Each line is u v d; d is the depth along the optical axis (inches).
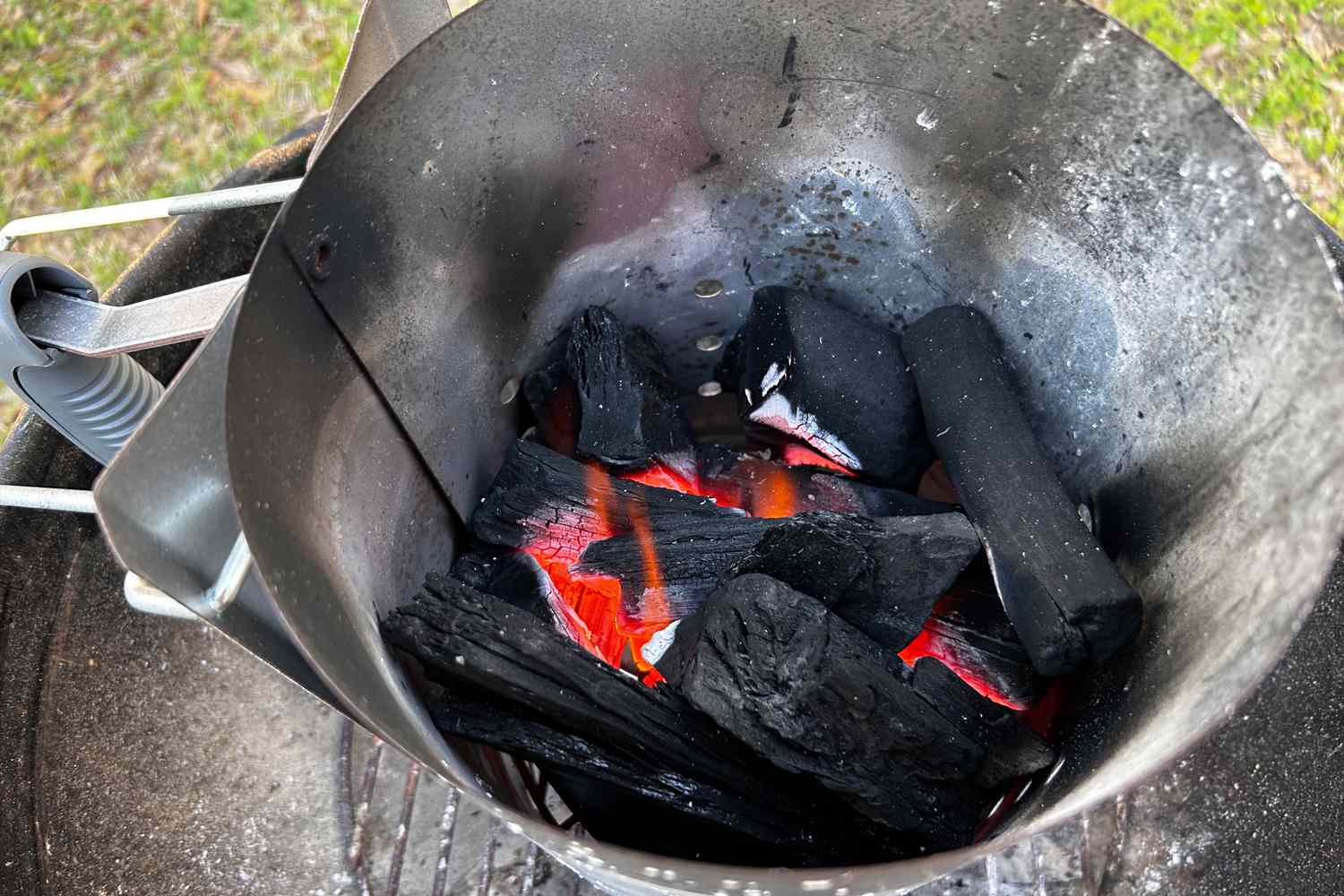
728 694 15.7
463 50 15.9
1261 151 15.3
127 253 25.9
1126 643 16.7
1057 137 16.9
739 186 18.7
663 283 19.7
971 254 18.5
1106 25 15.8
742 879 13.2
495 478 19.3
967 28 16.6
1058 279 17.8
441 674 16.1
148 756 18.4
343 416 16.1
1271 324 15.4
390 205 16.1
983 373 18.1
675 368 21.0
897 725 15.9
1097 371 17.9
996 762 16.4
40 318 16.2
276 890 18.1
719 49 17.3
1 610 17.2
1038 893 17.8
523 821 13.4
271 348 14.8
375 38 17.2
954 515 17.3
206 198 17.1
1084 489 18.6
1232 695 13.9
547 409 19.3
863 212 18.8
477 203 17.2
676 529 17.8
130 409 17.5
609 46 16.8
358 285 16.0
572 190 18.0
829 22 16.9
